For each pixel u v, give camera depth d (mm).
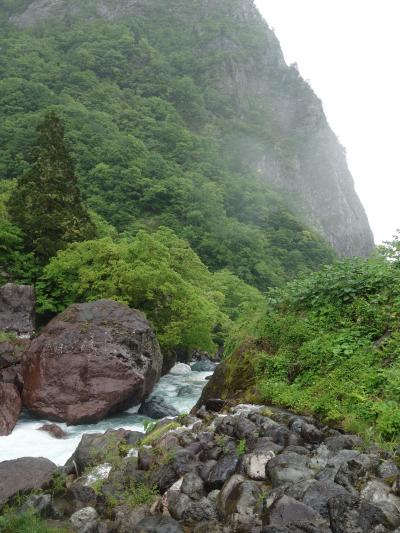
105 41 129500
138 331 17484
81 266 23531
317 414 6715
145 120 104875
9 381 16172
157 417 15766
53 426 13953
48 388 15141
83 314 17484
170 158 96938
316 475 5164
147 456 6754
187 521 5410
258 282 65312
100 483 6605
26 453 12070
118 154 75188
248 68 151375
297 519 4555
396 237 8969
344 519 4312
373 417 6062
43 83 104500
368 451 5398
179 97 126000
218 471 5859
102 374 15492
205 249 63250
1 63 108438
